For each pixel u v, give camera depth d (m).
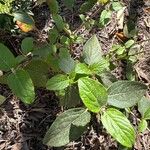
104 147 0.40
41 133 0.40
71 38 0.42
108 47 0.49
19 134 0.39
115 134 0.25
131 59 0.43
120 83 0.29
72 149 0.39
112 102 0.28
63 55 0.33
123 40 0.50
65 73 0.35
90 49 0.33
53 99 0.42
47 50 0.36
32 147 0.39
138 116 0.42
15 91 0.31
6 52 0.31
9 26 0.44
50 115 0.41
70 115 0.28
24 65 0.37
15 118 0.40
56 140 0.29
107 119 0.26
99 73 0.35
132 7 0.53
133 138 0.25
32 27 0.43
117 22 0.51
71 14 0.51
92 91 0.26
